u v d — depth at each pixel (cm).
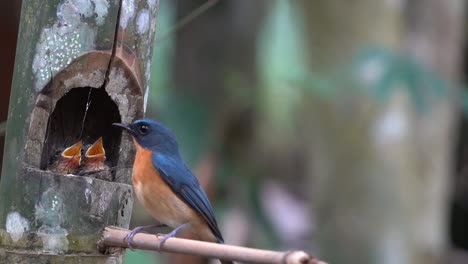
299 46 1553
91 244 750
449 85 1270
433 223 1377
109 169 809
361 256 1371
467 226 1852
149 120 825
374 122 1368
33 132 747
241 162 1442
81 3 752
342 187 1385
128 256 1272
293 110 1655
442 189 1393
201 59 1403
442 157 1384
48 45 753
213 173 1358
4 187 759
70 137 803
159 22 1489
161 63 1508
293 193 1723
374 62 1252
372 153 1371
